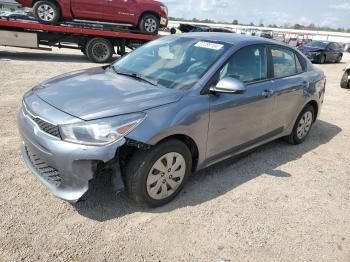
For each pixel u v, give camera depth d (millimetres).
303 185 4230
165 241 3006
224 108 3738
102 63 13016
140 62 4219
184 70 3811
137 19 12867
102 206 3377
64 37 12570
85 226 3084
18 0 11562
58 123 2963
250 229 3275
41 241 2859
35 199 3398
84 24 12422
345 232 3398
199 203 3592
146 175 3199
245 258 2912
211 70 3713
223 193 3832
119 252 2830
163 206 3479
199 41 4250
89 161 2920
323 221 3535
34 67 10336
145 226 3160
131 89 3477
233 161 4684
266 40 4629
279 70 4719
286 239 3197
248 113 4113
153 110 3166
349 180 4504
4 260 2629
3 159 4113
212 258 2871
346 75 11531
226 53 3928
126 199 3521
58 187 3107
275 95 4484
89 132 2906
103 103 3137
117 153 3033
